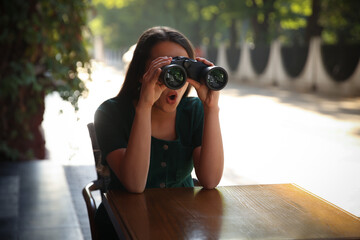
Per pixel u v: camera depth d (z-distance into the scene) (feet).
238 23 111.45
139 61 6.25
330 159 19.52
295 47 58.80
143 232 4.36
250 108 37.96
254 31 81.71
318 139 24.17
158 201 5.26
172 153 6.29
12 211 12.57
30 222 11.86
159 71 5.37
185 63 5.72
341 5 74.54
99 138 6.25
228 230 4.43
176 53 6.10
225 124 29.14
